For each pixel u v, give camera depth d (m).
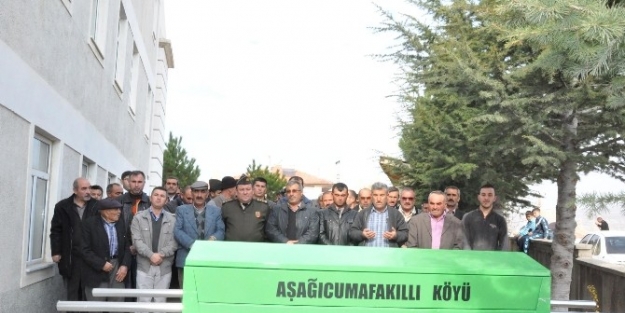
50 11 8.92
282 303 4.33
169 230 9.16
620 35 3.77
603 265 9.86
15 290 7.76
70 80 10.30
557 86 8.72
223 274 4.33
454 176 11.52
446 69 9.45
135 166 20.48
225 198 11.20
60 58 9.58
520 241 18.45
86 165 12.61
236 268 4.33
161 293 5.52
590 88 8.09
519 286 4.50
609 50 4.00
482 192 8.42
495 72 9.04
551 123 9.30
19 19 7.57
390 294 4.37
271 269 4.33
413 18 11.02
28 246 8.71
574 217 10.05
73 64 10.46
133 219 9.16
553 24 4.02
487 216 8.45
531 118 8.70
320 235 8.91
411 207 9.62
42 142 9.27
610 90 4.79
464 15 10.20
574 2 3.84
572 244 10.14
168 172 51.12
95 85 12.53
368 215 8.56
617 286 9.17
